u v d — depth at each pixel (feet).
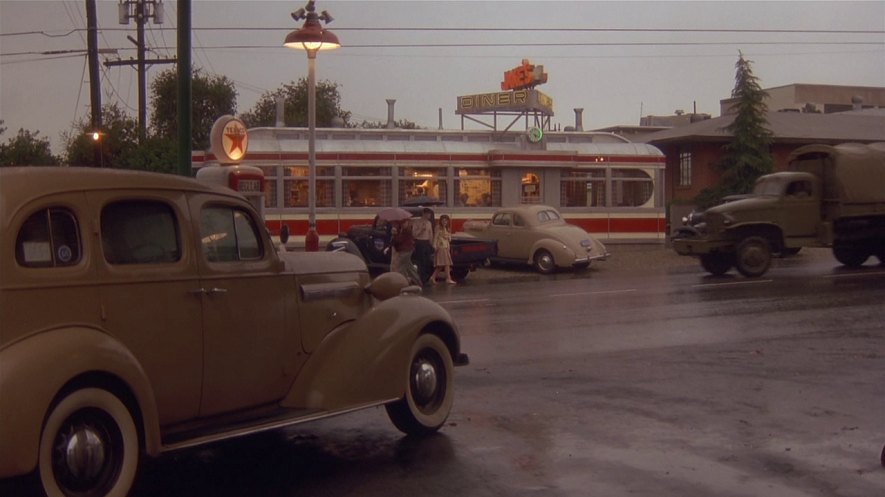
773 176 79.15
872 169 78.89
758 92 139.33
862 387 33.45
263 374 23.50
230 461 24.93
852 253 84.53
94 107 106.93
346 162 91.97
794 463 24.07
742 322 50.93
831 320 51.06
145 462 24.79
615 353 42.11
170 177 21.72
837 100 259.60
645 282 74.49
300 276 24.77
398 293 27.09
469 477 23.07
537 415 29.66
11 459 17.13
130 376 19.33
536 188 98.89
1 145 136.56
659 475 23.06
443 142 96.53
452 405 30.32
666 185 155.12
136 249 20.61
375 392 25.31
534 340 46.11
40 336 18.24
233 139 38.83
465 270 82.07
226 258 22.80
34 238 18.66
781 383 34.37
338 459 24.91
